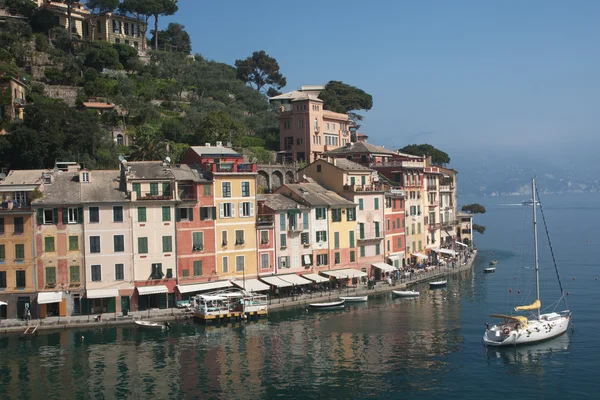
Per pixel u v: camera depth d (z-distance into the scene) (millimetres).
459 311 96188
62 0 191125
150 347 75812
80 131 119750
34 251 85562
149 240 90625
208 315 85875
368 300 104500
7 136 114312
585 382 65062
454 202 172750
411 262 137250
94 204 87562
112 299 88312
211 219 96250
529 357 73125
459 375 67312
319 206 111062
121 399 60750
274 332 83000
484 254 175625
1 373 67000
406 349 76125
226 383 64688
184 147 140500
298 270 107625
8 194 87438
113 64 173250
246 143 167625
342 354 74000
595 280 127000
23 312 85625
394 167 137875
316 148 176000
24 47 159875
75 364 69812
